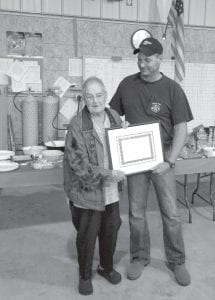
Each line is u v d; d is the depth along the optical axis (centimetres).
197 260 264
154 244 290
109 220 218
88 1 419
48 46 414
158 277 240
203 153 298
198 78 460
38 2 404
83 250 212
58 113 420
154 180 226
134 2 433
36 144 404
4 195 404
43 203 383
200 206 379
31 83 412
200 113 468
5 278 237
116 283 231
